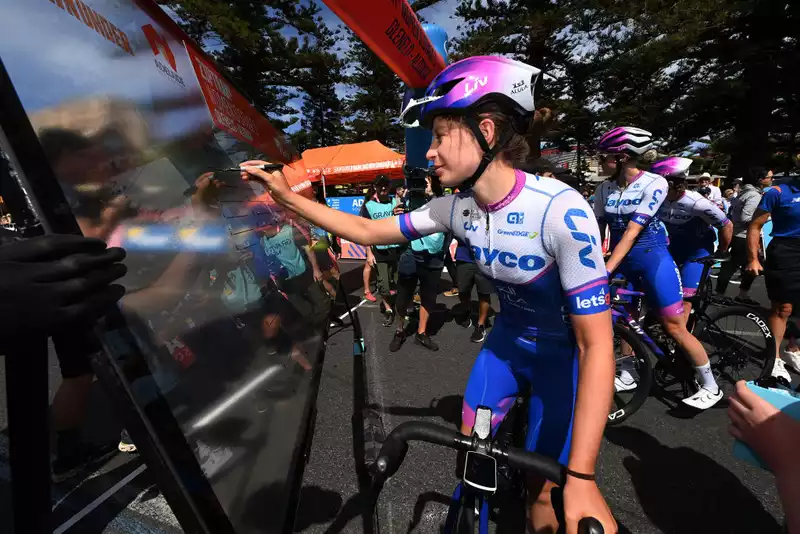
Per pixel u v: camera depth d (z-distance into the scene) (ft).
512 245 3.44
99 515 5.75
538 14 60.49
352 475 6.57
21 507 1.49
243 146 3.34
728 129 74.69
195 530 1.43
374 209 14.42
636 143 7.75
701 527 5.57
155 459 1.38
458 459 3.72
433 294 12.26
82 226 1.41
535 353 4.09
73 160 1.43
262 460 2.07
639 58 58.18
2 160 1.22
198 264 2.12
